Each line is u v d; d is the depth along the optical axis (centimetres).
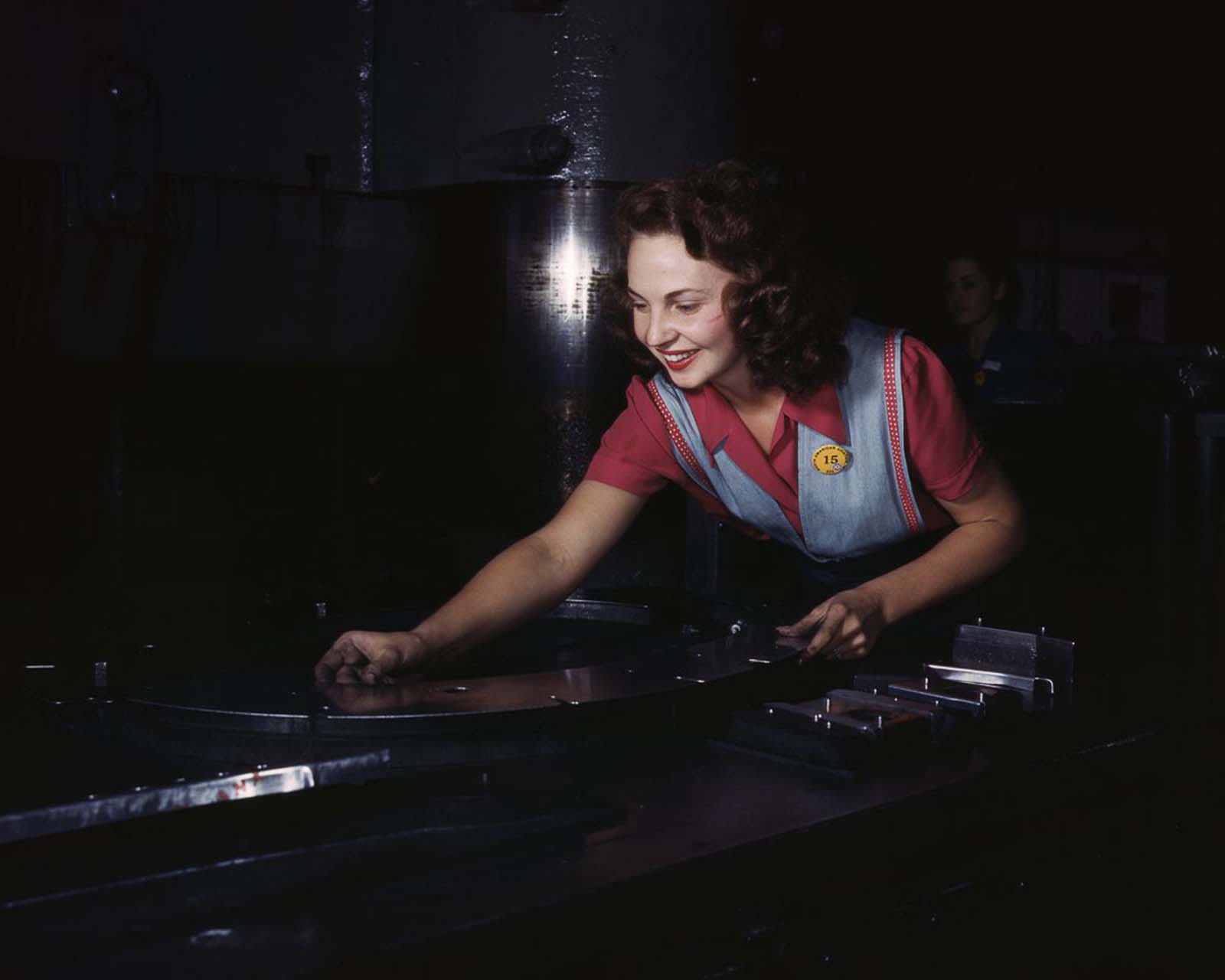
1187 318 886
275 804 93
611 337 280
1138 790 121
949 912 103
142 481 289
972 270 418
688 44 273
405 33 291
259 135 292
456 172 285
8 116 258
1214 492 350
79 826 75
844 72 317
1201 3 693
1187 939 127
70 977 67
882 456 149
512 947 75
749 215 129
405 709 107
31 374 273
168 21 277
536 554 148
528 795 95
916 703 116
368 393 314
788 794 98
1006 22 565
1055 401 398
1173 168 798
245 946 70
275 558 295
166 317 283
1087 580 329
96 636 163
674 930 83
